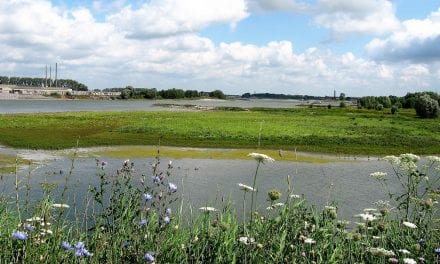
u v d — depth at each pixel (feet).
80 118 208.74
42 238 13.80
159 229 15.17
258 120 220.64
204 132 151.64
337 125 202.80
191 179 69.46
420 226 19.34
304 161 102.63
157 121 196.13
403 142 141.79
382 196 59.16
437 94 457.27
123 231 15.99
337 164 99.30
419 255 16.93
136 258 14.24
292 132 162.40
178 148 118.01
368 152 121.70
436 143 143.13
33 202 24.11
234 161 98.32
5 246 13.85
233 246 16.25
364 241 18.07
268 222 17.87
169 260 14.88
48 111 297.94
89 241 17.28
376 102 459.32
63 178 60.49
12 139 118.42
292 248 15.74
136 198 17.99
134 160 94.12
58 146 110.73
